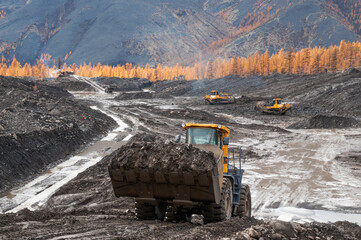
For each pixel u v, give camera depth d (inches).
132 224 300.4
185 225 316.8
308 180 740.7
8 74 6894.7
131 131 1478.8
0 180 667.4
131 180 299.7
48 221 313.1
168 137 1274.6
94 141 1211.2
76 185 676.7
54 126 1046.4
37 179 746.2
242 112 2475.4
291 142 1255.5
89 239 236.1
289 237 241.9
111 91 4677.7
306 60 5871.1
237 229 273.7
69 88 5088.6
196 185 287.4
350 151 1084.5
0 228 268.4
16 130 903.7
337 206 563.5
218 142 344.8
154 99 4001.0
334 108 2564.0
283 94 3459.6
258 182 719.7
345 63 6033.5
